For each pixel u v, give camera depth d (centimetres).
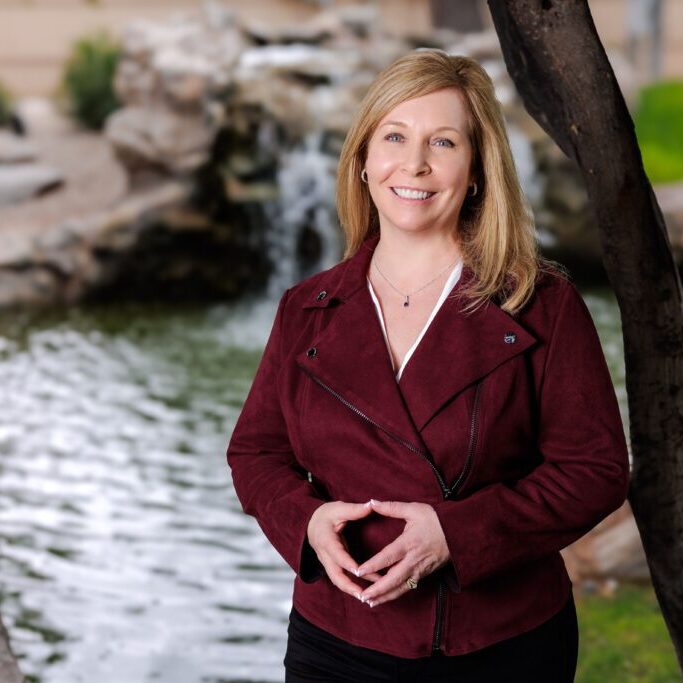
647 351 318
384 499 272
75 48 2070
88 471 855
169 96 1566
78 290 1498
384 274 289
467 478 269
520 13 297
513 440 270
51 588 652
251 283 1572
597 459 265
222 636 594
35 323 1370
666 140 1825
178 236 1529
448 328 275
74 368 1150
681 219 1429
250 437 299
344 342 281
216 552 710
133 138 1569
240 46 1623
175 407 1017
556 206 1530
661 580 340
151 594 647
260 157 1544
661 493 330
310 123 1547
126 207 1522
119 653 573
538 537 262
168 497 804
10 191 1645
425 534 258
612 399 272
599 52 296
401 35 1820
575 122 301
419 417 270
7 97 2042
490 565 259
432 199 279
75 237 1499
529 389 270
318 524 269
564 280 280
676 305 314
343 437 275
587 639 536
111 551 709
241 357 1205
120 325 1366
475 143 283
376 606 273
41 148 1833
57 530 743
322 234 1565
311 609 283
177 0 2288
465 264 282
